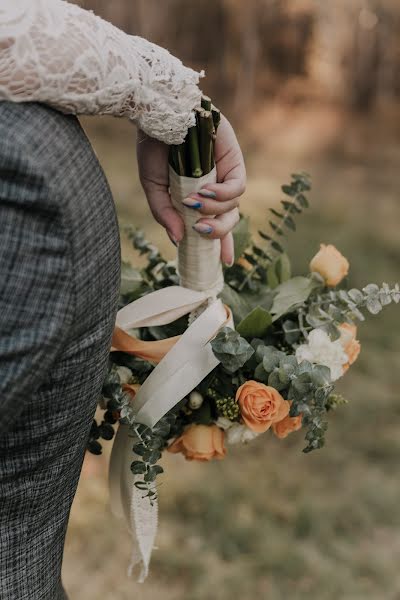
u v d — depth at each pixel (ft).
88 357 2.84
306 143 22.74
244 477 9.14
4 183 2.46
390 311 13.35
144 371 3.82
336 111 25.08
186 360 3.51
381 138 23.41
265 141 22.89
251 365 3.75
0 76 2.50
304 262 14.84
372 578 7.82
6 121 2.50
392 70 25.45
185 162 3.40
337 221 17.35
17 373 2.52
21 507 2.95
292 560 7.97
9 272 2.48
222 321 3.58
